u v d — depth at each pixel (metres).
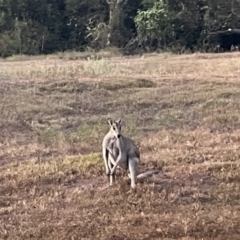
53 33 43.53
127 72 23.98
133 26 44.03
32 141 14.89
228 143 14.14
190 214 9.92
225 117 16.50
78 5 43.97
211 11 41.00
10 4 42.75
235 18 40.72
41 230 9.46
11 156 13.49
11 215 10.16
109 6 43.56
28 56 36.78
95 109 18.00
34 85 20.22
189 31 41.00
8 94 19.00
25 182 11.60
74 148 13.98
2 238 9.28
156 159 12.52
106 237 9.09
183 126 16.19
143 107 18.06
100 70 23.14
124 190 10.93
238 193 10.88
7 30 41.94
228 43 41.00
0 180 11.81
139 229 9.35
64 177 11.80
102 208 10.27
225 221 9.60
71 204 10.59
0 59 35.25
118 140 11.22
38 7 43.41
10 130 15.76
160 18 40.38
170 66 26.50
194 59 30.39
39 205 10.53
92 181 11.67
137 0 44.59
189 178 11.57
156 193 10.76
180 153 13.11
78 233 9.30
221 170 11.88
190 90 19.72
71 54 36.78
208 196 10.77
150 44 41.12
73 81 20.61
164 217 9.78
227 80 21.38
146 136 15.16
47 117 17.02
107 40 41.97
